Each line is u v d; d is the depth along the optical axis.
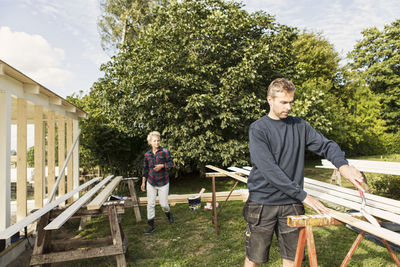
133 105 9.12
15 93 3.72
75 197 6.68
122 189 8.47
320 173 11.02
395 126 23.42
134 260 3.19
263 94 9.81
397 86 23.27
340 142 17.39
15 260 3.09
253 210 1.73
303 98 9.98
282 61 10.66
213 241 3.71
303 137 1.71
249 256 1.76
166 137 9.27
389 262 2.89
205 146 8.95
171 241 3.77
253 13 10.37
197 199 5.27
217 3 10.00
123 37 14.36
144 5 14.62
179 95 9.23
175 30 9.35
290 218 1.24
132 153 10.61
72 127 7.03
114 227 2.67
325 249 3.29
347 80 20.78
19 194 4.15
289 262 1.66
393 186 6.02
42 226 2.56
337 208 3.97
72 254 2.48
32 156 13.02
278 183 1.50
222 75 9.18
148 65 8.27
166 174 4.36
